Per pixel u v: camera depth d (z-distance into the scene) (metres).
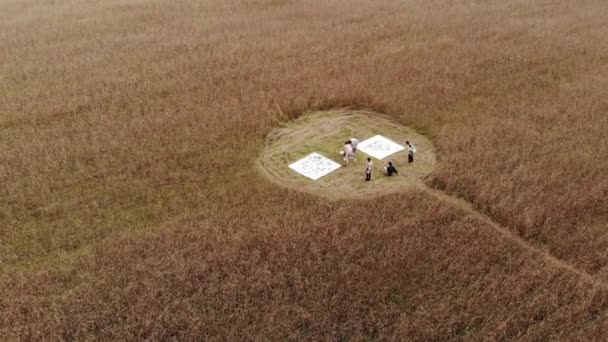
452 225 12.02
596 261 11.10
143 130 15.69
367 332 9.65
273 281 10.49
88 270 10.75
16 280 10.55
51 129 15.87
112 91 18.22
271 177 13.88
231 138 15.40
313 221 12.08
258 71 19.70
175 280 10.46
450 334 9.52
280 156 14.81
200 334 9.47
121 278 10.59
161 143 15.07
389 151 15.04
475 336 9.44
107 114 16.61
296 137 15.79
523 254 11.22
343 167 14.32
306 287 10.38
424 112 16.84
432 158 14.75
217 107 16.95
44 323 9.64
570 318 9.75
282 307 9.91
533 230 11.89
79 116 16.61
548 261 11.11
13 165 14.05
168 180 13.70
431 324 9.62
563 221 12.09
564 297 10.18
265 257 11.20
